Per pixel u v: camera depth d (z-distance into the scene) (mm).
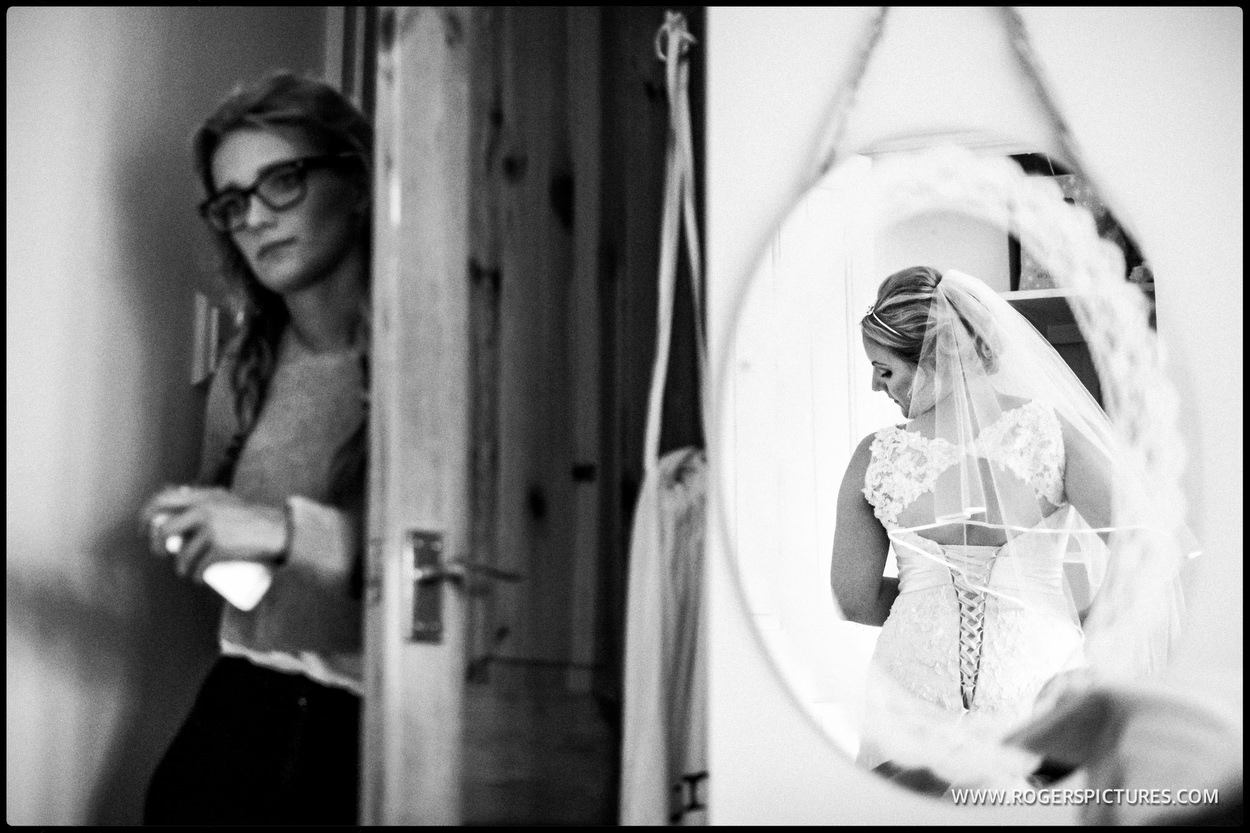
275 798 1169
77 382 1205
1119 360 1336
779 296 1363
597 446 1255
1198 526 1248
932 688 1433
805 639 1400
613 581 1241
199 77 1237
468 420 1216
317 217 1220
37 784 1162
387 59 1235
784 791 1244
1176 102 1257
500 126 1265
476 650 1192
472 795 1175
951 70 1299
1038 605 1433
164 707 1178
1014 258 1390
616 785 1214
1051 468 1435
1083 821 1241
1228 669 1227
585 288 1269
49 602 1181
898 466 1502
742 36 1328
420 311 1214
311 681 1182
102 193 1225
